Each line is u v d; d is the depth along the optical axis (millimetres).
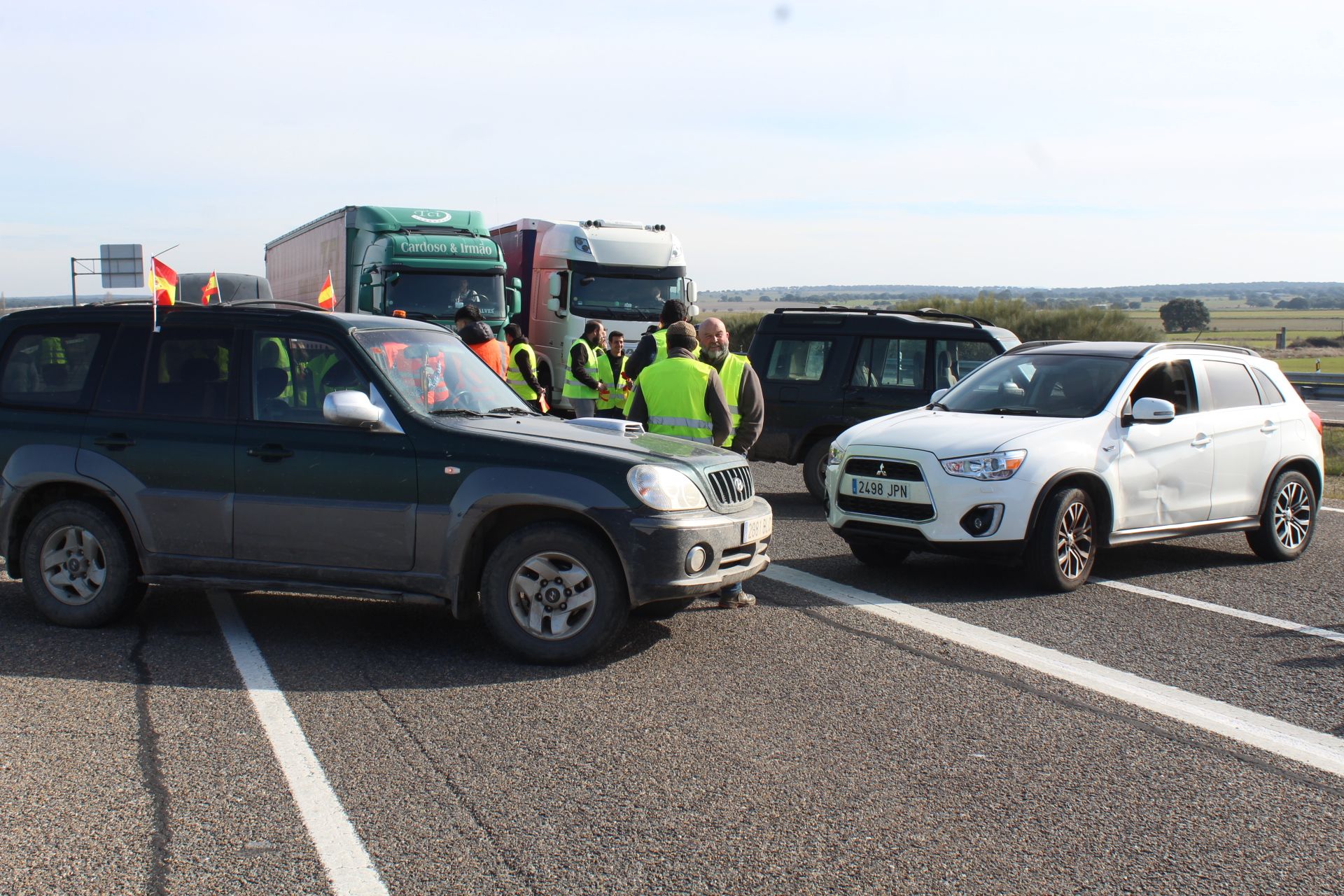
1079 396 8602
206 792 4230
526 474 5891
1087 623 7070
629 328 21562
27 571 6594
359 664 5918
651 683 5648
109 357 6617
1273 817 4176
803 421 11961
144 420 6441
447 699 5367
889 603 7551
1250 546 9672
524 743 4793
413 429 6086
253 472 6203
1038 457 7812
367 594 6109
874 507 8172
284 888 3510
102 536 6453
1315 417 9719
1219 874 3703
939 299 39031
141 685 5520
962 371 11312
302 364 6367
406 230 20312
